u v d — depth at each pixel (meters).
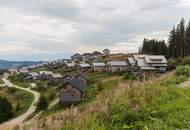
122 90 11.89
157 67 103.94
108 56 198.12
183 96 12.91
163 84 16.45
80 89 77.81
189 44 118.88
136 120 9.12
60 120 8.97
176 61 103.44
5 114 72.62
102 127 8.38
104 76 114.44
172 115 9.43
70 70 176.62
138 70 104.81
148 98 11.30
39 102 81.44
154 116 9.54
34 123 9.33
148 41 156.38
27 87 147.38
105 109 9.67
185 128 8.23
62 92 79.06
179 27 121.56
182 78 20.88
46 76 170.25
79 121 8.85
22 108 89.69
